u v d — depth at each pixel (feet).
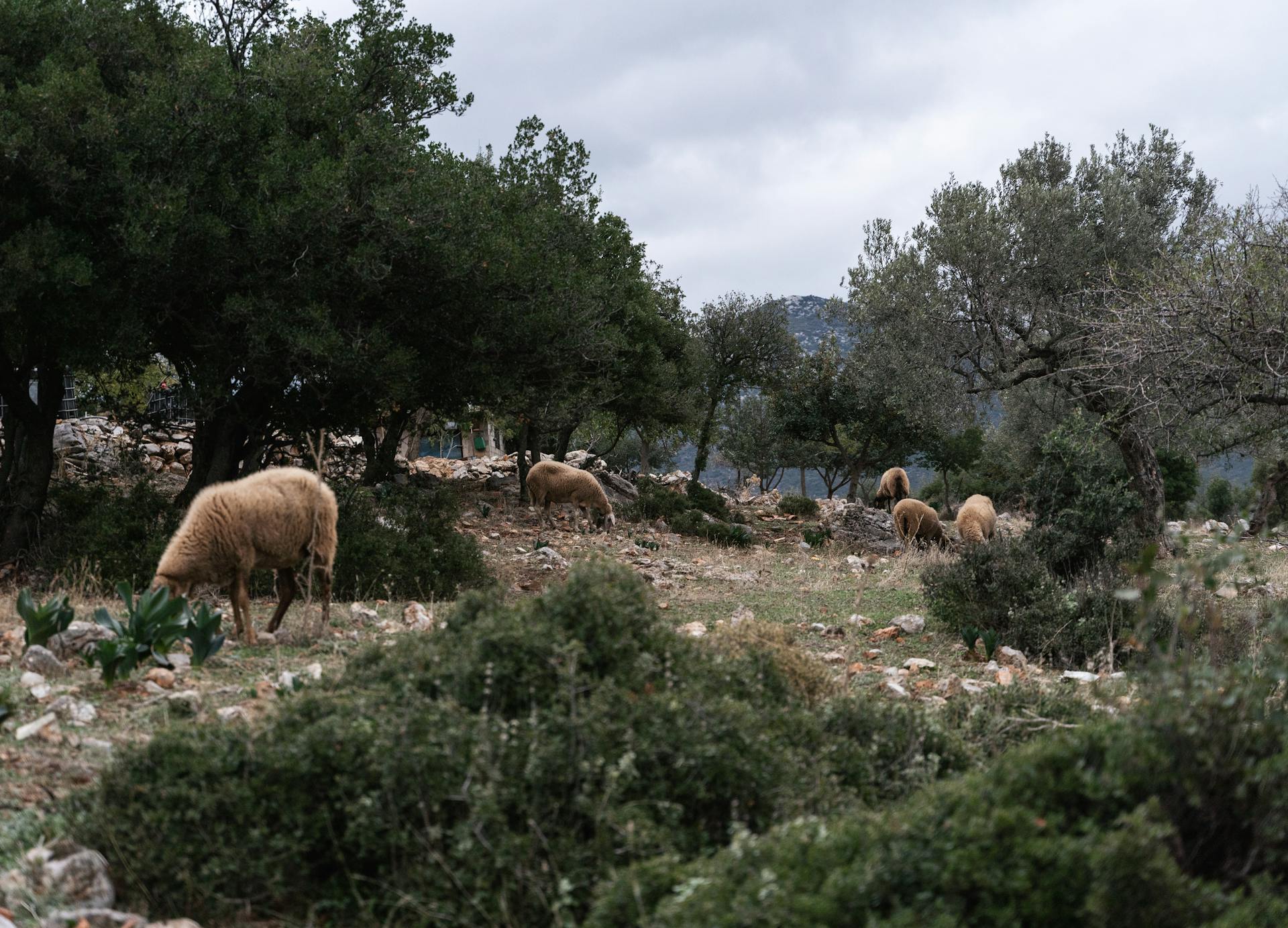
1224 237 46.26
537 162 58.08
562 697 15.11
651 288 95.81
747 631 22.59
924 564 59.06
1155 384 43.78
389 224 39.11
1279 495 115.14
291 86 40.47
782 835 11.84
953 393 71.46
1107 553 40.98
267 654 25.00
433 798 13.15
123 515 38.17
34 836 14.02
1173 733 12.17
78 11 38.22
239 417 43.93
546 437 116.57
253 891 12.84
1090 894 9.84
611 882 11.55
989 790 11.68
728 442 184.75
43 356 41.22
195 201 37.37
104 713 19.30
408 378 41.37
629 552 57.77
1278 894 10.93
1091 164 74.54
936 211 73.61
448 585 40.47
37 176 34.32
